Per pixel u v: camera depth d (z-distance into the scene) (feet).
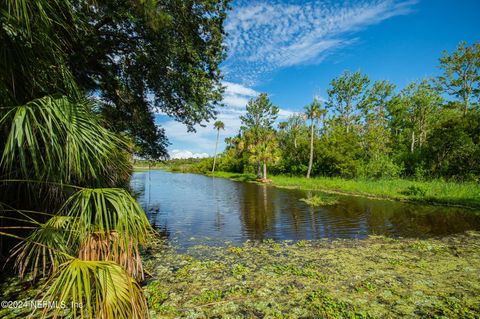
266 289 13.25
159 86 25.16
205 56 25.07
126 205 7.54
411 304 11.72
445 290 13.07
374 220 29.68
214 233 25.09
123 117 26.78
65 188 13.44
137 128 28.99
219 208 38.83
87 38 18.29
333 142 80.23
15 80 9.05
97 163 9.93
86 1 15.70
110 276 5.81
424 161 64.90
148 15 17.76
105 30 21.01
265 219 30.96
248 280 14.35
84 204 7.14
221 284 13.85
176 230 26.27
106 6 17.26
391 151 79.51
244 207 39.27
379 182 59.72
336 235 24.04
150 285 13.65
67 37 14.76
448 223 28.02
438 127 59.67
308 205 40.16
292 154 106.93
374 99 99.86
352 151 75.46
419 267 16.16
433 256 18.17
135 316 5.98
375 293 12.80
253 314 11.01
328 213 33.91
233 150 146.92
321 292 12.87
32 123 8.34
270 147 92.12
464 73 68.85
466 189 44.01
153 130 30.81
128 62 23.79
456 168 57.31
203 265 16.61
